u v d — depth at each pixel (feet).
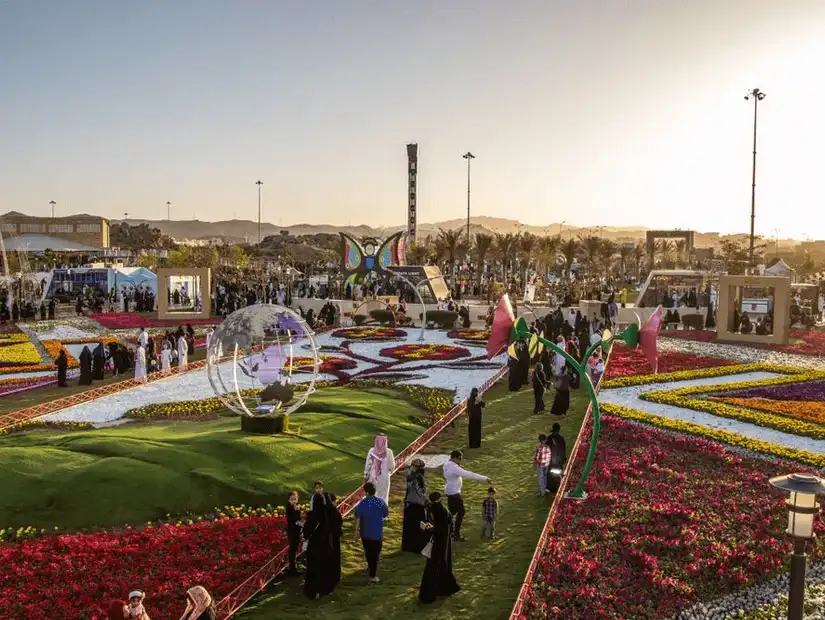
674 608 33.50
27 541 39.17
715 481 50.42
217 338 62.28
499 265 323.98
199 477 46.80
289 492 46.37
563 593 34.35
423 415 70.33
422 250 335.88
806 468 53.47
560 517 43.62
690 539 40.06
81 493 44.11
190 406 72.74
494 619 32.53
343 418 63.36
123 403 75.92
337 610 33.17
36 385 88.58
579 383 85.20
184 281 200.54
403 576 36.76
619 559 38.37
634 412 69.92
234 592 32.35
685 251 340.39
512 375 83.71
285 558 36.91
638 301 161.58
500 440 62.69
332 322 148.87
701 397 78.84
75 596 32.89
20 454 48.91
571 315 143.64
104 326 145.18
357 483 48.78
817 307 161.38
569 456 56.54
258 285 202.59
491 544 40.73
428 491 49.16
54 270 203.41
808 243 444.55
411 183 414.62
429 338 130.00
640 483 49.57
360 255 191.11
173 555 37.06
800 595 26.99
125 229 520.83
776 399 77.15
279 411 58.95
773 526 42.42
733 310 128.06
